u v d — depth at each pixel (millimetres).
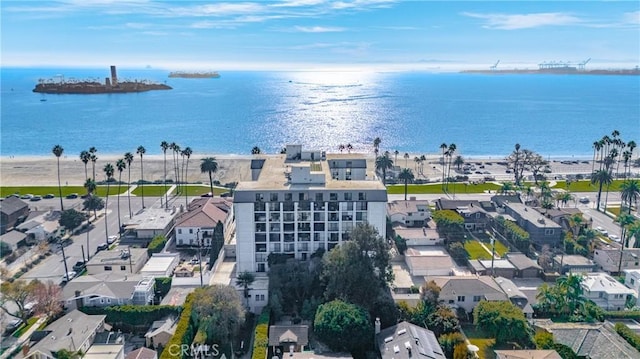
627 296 94250
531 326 84250
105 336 81562
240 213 102500
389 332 80125
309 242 105062
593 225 140875
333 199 103312
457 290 92312
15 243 119938
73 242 127500
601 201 166375
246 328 88688
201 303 81562
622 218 123188
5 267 109812
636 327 84688
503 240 128875
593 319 87500
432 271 107688
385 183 185000
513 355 73000
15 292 86188
